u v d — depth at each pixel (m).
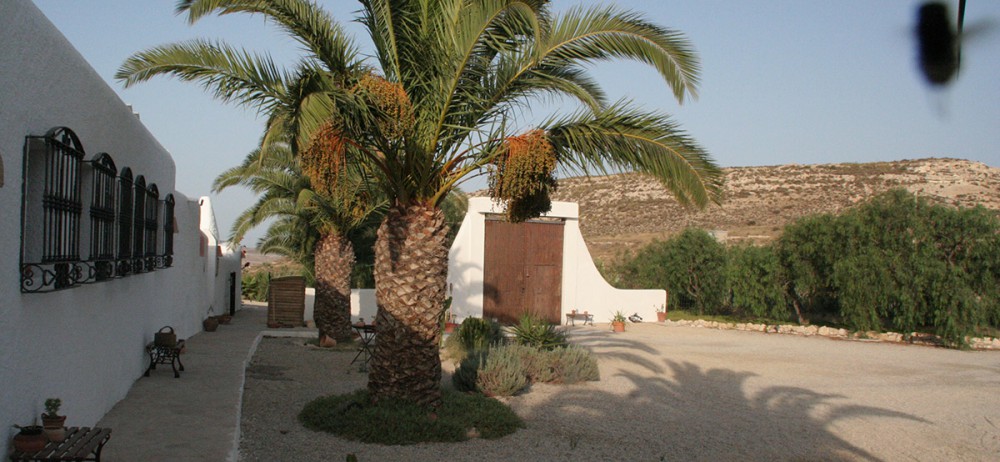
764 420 10.60
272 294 20.56
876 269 23.83
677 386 13.30
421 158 8.51
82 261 6.09
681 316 30.75
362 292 25.00
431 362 8.90
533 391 12.12
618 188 69.56
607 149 8.41
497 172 8.14
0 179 4.52
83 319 6.75
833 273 25.09
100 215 6.90
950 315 22.09
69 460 4.81
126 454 6.27
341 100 7.23
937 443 9.70
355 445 7.89
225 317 21.22
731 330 26.44
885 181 62.41
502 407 9.77
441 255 8.89
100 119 7.12
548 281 26.69
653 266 32.56
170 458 6.17
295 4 8.02
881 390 13.81
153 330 11.13
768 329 26.61
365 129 7.85
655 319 28.62
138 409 8.15
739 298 28.05
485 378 11.48
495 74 8.78
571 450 8.29
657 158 8.28
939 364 18.16
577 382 13.13
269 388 11.05
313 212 17.45
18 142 4.94
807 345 21.58
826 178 64.94
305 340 18.14
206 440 6.86
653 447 8.70
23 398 5.10
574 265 26.98
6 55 4.66
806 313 28.98
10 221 4.80
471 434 8.61
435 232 8.81
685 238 31.95
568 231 26.95
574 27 8.16
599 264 36.53
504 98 8.98
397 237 8.78
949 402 12.81
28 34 5.06
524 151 7.75
